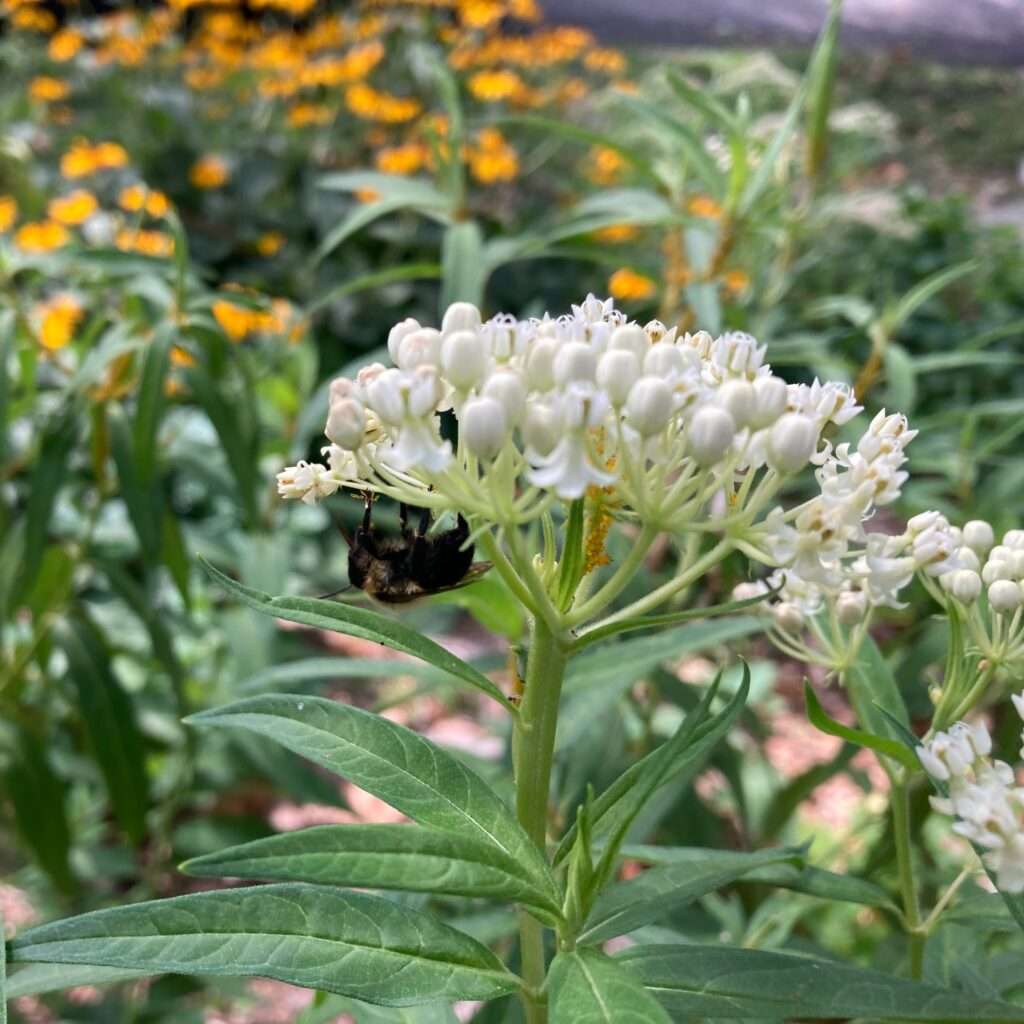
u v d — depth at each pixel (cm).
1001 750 24
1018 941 19
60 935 10
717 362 12
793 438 11
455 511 12
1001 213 102
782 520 12
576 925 11
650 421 11
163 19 82
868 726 14
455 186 29
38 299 42
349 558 13
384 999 10
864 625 15
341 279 64
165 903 10
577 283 65
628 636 22
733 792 26
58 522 39
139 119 73
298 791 29
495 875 10
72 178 65
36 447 29
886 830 24
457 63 78
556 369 11
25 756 30
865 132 82
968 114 130
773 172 31
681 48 133
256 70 80
